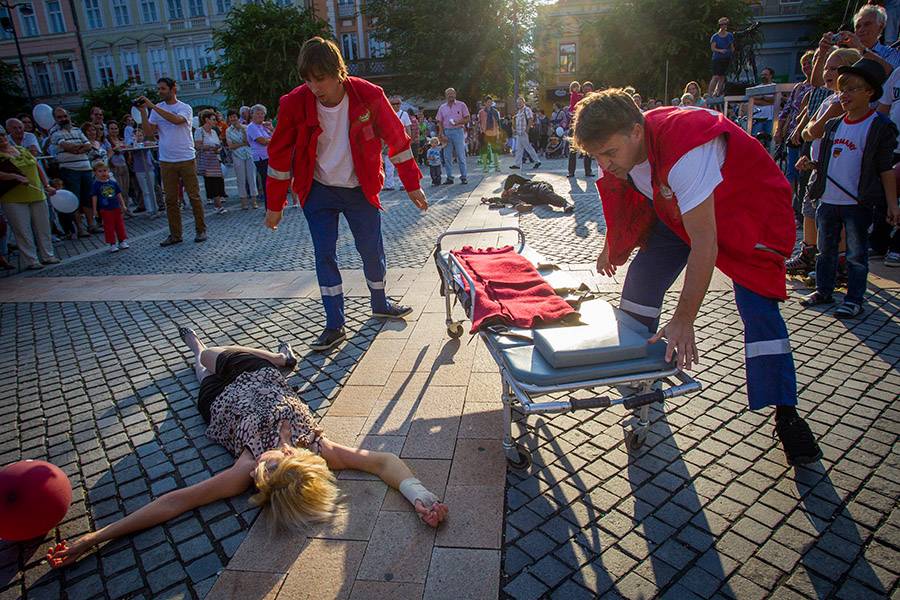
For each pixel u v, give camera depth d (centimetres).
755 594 196
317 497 238
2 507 226
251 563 221
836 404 305
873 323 403
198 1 4044
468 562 214
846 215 407
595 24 3331
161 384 385
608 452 278
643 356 228
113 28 4184
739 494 244
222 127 1608
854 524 224
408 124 1393
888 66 485
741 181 226
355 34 3959
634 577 205
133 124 1323
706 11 2906
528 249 396
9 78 3959
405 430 303
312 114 385
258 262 710
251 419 275
